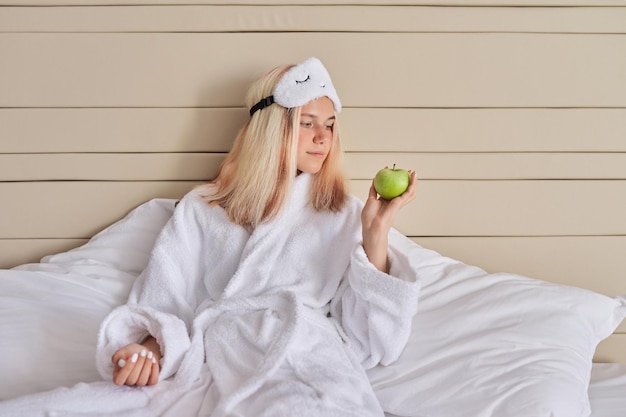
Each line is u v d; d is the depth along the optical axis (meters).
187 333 1.17
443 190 1.55
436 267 1.45
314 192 1.37
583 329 1.29
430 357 1.22
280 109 1.33
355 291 1.22
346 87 1.51
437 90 1.52
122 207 1.55
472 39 1.50
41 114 1.50
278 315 1.21
